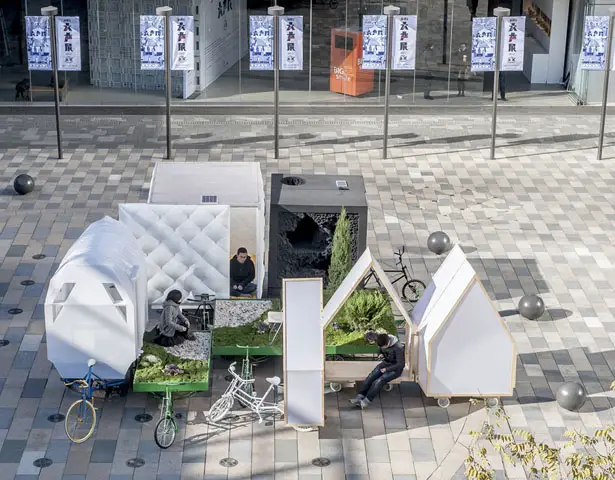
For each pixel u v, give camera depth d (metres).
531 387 21.11
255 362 21.67
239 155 32.56
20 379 20.94
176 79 36.16
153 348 20.72
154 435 19.31
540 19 38.31
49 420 19.70
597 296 24.75
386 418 20.08
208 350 20.89
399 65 31.58
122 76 36.06
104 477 18.23
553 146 34.03
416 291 24.00
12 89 36.06
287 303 19.31
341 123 35.62
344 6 35.69
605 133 35.31
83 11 35.56
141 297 20.52
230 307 22.69
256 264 23.59
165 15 30.55
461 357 19.88
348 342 21.45
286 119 35.81
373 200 29.56
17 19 35.44
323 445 19.27
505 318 23.64
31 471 18.33
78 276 19.30
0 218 27.80
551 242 27.39
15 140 33.41
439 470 18.62
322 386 19.31
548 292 24.88
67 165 31.53
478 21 31.50
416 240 27.27
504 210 29.22
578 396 20.12
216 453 18.95
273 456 18.92
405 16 31.08
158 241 22.73
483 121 36.19
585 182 31.27
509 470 18.59
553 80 38.91
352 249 23.88
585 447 18.14
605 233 28.00
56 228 27.41
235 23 36.00
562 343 22.72
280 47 31.20
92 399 20.27
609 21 31.33
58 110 31.53
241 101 36.59
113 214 28.38
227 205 22.64
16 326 22.78
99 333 19.59
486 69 31.95
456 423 19.94
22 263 25.50
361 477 18.42
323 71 36.41
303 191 24.20
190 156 32.41
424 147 33.69
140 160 32.06
